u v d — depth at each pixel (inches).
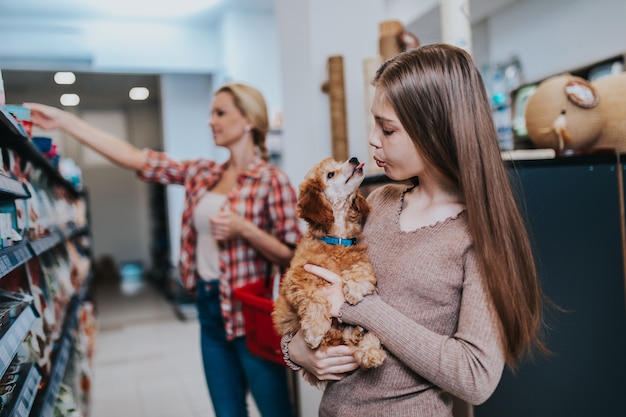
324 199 48.1
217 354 84.2
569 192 61.7
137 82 323.3
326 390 48.3
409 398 42.9
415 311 42.7
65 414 75.8
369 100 83.4
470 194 41.0
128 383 154.1
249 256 81.6
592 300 62.6
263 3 237.8
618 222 63.3
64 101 354.0
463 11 75.2
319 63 98.0
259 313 72.8
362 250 47.3
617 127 68.9
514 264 40.9
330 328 45.5
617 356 63.5
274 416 78.1
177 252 296.0
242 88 87.3
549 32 163.5
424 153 42.3
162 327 224.2
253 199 82.9
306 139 102.5
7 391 47.9
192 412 132.3
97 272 382.9
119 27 248.2
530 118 73.4
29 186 71.3
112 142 91.4
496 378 39.5
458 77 41.5
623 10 136.9
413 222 46.0
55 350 84.7
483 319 39.9
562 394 62.2
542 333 60.4
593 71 146.9
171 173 93.6
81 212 181.5
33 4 220.1
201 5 236.1
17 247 56.4
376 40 101.3
